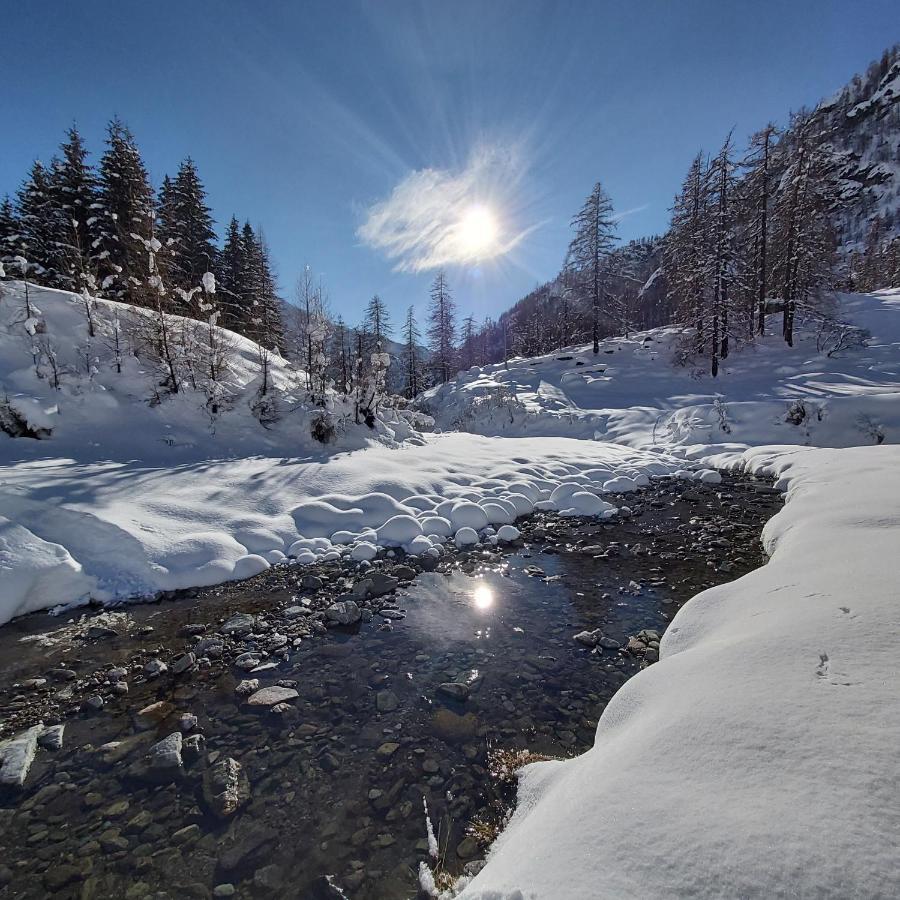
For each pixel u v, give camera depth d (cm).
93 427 1089
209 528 727
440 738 352
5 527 592
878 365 2327
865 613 287
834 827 148
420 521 833
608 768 219
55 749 347
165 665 454
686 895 142
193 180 2767
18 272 2188
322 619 543
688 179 3353
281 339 2909
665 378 2808
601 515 923
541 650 472
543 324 5747
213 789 306
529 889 162
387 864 255
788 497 898
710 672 273
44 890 247
